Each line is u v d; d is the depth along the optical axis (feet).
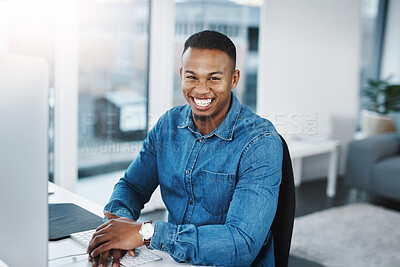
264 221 4.08
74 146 9.92
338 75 15.39
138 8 11.40
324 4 14.70
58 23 9.30
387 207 12.98
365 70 21.27
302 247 9.72
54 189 6.10
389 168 12.71
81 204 5.46
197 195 4.60
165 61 11.18
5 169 2.94
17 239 2.95
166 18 11.05
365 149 13.24
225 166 4.42
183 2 11.84
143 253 4.05
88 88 11.00
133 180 5.09
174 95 11.53
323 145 13.21
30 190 2.91
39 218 2.93
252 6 13.46
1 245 3.05
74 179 10.02
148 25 11.44
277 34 13.69
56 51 9.43
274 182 4.22
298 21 14.14
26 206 2.92
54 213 5.07
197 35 4.38
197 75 4.32
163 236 3.91
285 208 4.45
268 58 13.57
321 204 12.95
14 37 8.44
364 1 20.72
